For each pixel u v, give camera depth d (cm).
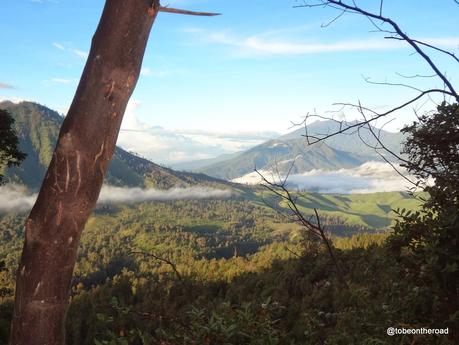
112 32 164
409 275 361
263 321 335
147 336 267
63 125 167
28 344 165
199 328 289
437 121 370
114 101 166
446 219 342
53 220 164
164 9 176
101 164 169
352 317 389
